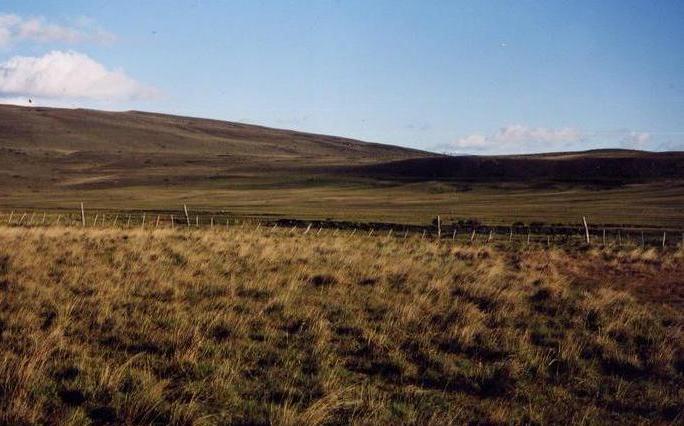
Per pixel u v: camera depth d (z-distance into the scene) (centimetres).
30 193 12062
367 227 4656
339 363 860
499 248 2592
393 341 953
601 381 847
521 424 702
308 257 1705
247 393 738
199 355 845
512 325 1070
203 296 1179
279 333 972
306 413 658
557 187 12888
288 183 14988
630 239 3747
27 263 1359
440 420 685
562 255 2170
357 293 1273
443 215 6500
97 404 685
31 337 856
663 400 775
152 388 707
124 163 19175
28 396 680
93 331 930
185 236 2208
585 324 1097
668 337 1017
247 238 2214
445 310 1139
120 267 1388
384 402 733
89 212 6278
